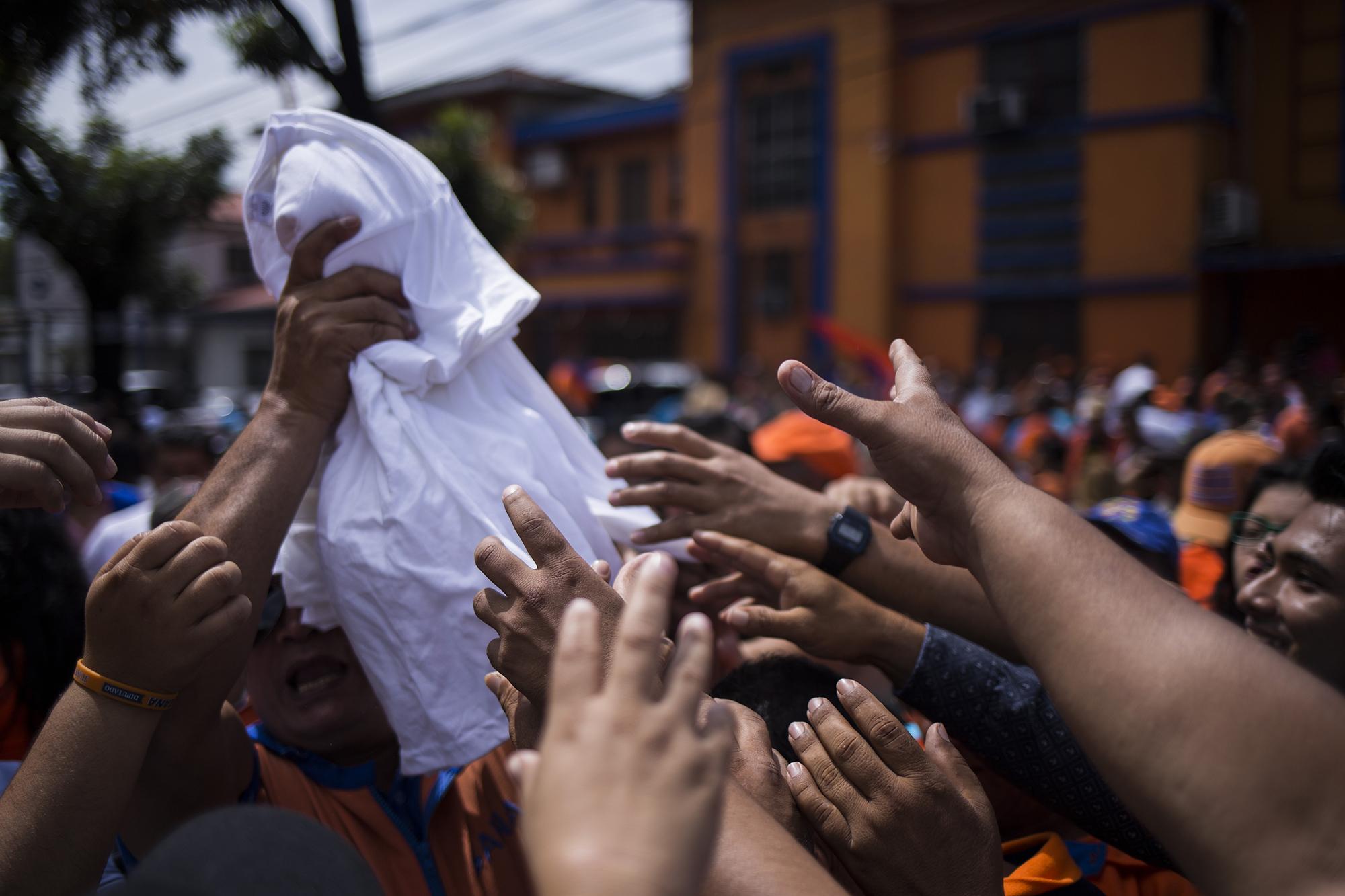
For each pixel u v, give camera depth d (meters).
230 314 17.03
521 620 1.04
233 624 1.15
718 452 1.73
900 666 1.48
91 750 1.09
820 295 16.72
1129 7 14.08
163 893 0.65
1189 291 13.95
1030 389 11.81
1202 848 0.73
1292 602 1.57
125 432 5.16
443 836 1.53
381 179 1.44
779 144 17.09
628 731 0.67
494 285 1.49
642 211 19.38
